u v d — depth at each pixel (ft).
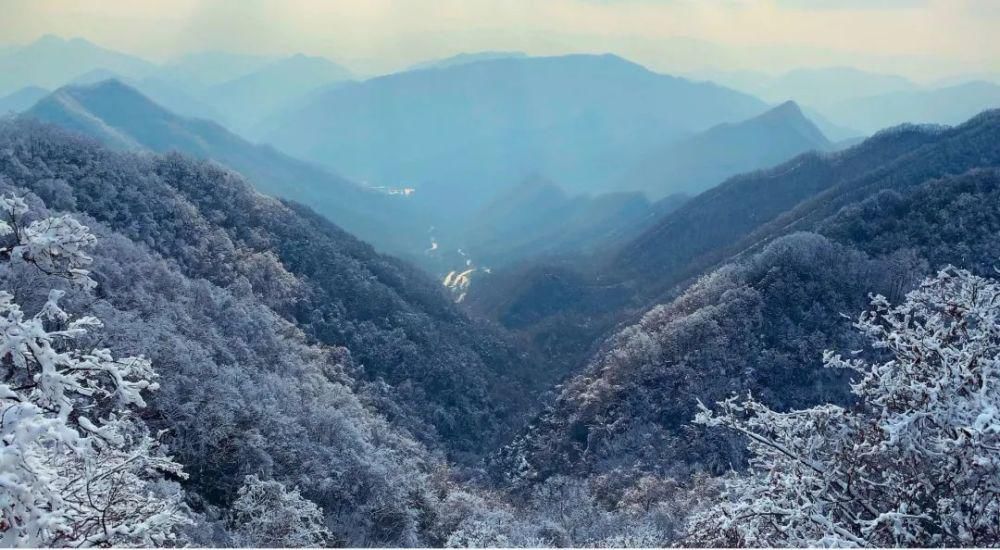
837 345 196.44
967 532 25.39
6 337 22.40
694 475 154.81
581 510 146.61
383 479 130.93
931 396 26.08
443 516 139.95
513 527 122.01
